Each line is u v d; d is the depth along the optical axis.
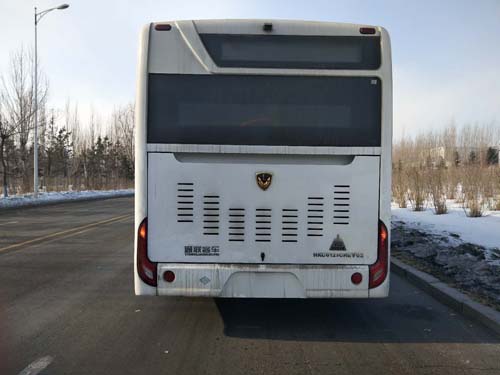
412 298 6.43
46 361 4.12
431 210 15.88
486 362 4.17
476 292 6.12
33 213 20.20
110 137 55.88
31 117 30.59
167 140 4.53
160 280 4.54
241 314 5.63
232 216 4.56
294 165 4.58
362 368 4.02
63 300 6.15
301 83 4.60
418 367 4.05
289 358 4.24
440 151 31.81
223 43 4.59
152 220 4.55
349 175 4.59
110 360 4.15
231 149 4.54
